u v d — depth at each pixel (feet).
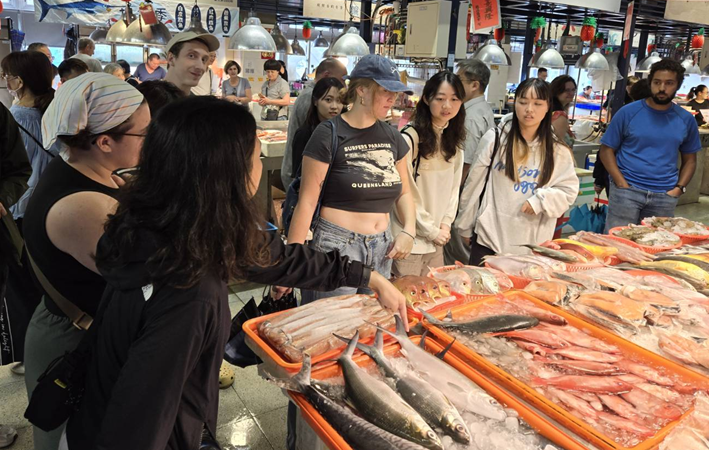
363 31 20.93
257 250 3.38
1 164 7.57
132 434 2.98
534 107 8.42
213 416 3.60
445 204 9.22
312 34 47.19
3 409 8.18
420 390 3.93
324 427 3.67
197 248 2.95
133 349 3.06
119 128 4.27
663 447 3.52
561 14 22.20
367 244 7.11
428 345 4.72
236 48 16.42
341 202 7.05
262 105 24.25
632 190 11.85
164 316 3.05
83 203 4.19
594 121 24.86
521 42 48.49
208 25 25.00
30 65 9.52
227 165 2.98
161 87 6.69
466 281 5.85
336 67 12.87
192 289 3.08
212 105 3.06
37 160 9.73
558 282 5.92
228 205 3.02
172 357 3.02
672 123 11.45
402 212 7.93
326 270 4.39
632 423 3.81
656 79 11.17
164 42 14.82
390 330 4.90
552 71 46.88
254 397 8.86
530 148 8.86
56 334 4.60
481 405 3.88
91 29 28.32
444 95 8.34
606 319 5.21
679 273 6.53
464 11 14.99
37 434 4.82
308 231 6.80
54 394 3.67
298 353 4.43
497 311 5.39
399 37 17.12
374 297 5.54
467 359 4.57
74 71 13.30
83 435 3.60
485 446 3.56
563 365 4.48
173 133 2.97
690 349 4.70
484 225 9.22
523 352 4.69
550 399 4.05
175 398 3.07
